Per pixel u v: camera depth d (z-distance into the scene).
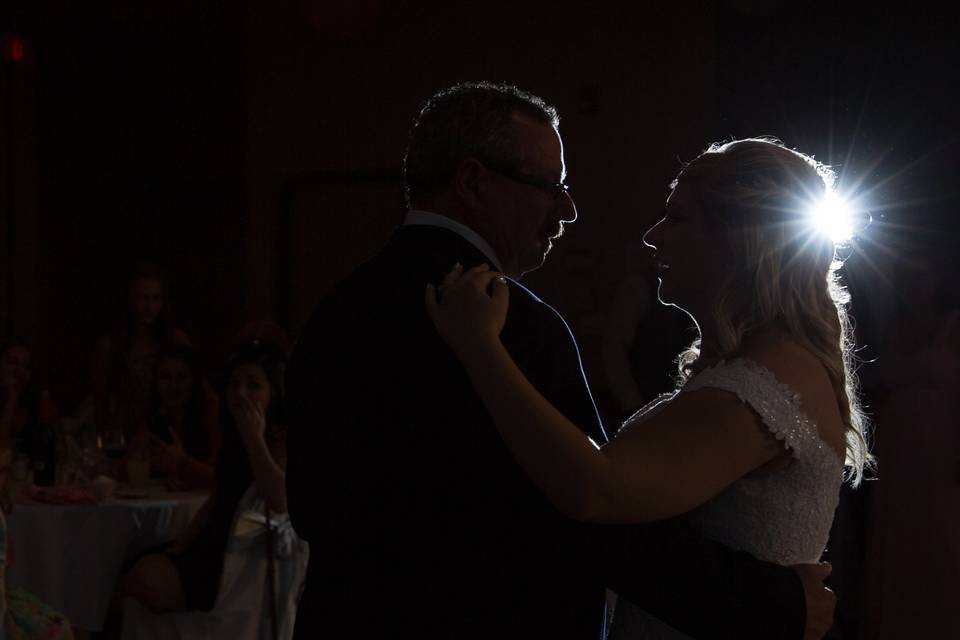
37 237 8.95
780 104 6.71
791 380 1.48
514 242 1.62
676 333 5.16
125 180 9.10
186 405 4.86
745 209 1.55
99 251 9.12
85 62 9.03
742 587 1.45
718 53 6.64
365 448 1.48
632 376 5.21
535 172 1.60
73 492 4.18
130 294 5.64
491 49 7.09
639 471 1.35
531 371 1.44
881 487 4.92
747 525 1.51
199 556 3.82
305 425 1.55
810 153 6.71
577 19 6.87
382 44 7.39
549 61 6.94
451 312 1.42
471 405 1.44
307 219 7.68
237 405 3.83
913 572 4.76
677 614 1.45
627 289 5.23
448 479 1.44
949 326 4.84
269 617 3.82
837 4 6.65
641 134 6.72
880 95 6.62
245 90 7.77
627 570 1.43
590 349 6.74
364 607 1.46
